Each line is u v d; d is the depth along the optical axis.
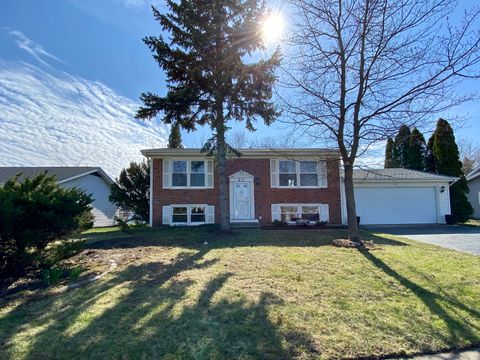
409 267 6.56
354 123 9.30
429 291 5.14
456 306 4.53
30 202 5.80
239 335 3.62
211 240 10.62
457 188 19.48
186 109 12.63
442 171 19.89
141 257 7.88
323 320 4.03
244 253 8.05
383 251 8.30
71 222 6.36
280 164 16.95
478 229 14.76
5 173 21.78
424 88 8.27
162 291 5.05
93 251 8.91
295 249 8.60
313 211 16.77
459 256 7.73
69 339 3.50
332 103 9.39
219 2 12.01
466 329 3.85
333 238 10.76
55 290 5.22
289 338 3.57
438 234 12.91
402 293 5.05
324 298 4.79
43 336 3.56
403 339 3.61
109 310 4.28
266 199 16.64
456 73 7.98
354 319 4.07
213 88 12.31
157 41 12.11
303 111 9.61
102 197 24.19
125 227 15.23
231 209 16.47
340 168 16.97
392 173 18.86
